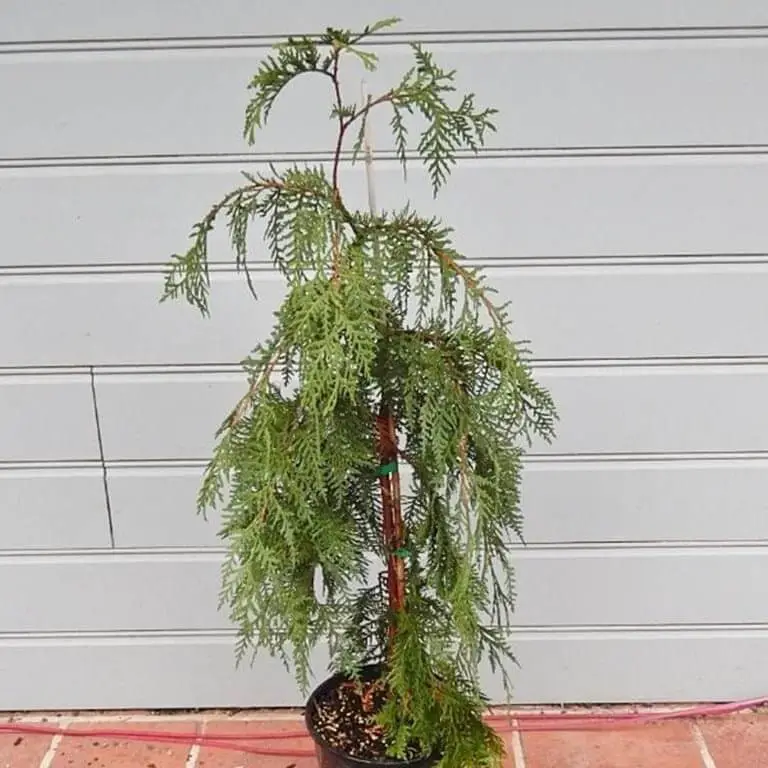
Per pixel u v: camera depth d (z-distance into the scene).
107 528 2.03
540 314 1.89
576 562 2.03
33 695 2.15
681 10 1.73
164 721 2.13
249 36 1.75
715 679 2.11
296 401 1.28
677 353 1.91
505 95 1.77
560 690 2.12
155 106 1.79
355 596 1.52
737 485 1.98
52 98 1.79
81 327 1.91
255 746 2.05
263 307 1.89
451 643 1.39
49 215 1.85
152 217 1.85
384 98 1.21
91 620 2.09
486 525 1.23
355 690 1.55
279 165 1.82
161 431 1.97
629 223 1.84
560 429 1.95
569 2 1.73
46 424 1.96
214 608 2.08
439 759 1.40
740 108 1.78
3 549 2.04
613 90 1.77
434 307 1.78
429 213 1.84
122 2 1.74
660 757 1.99
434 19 1.74
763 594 2.05
